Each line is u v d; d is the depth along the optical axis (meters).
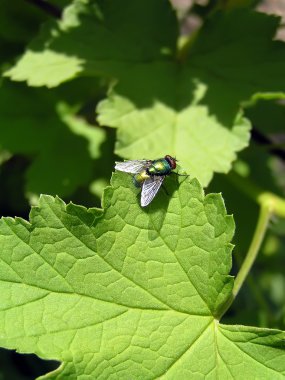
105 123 0.16
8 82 0.20
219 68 0.17
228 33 0.17
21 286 0.12
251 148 0.19
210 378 0.12
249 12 0.17
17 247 0.12
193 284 0.13
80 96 0.20
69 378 0.12
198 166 0.15
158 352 0.12
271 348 0.12
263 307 0.18
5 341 0.11
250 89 0.16
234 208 0.19
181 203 0.13
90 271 0.12
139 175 0.13
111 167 0.19
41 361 0.22
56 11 0.19
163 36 0.17
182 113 0.16
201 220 0.13
